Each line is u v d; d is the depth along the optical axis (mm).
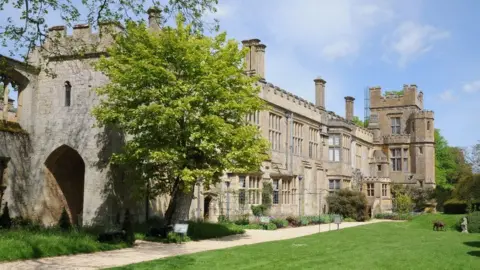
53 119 21797
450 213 36812
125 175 20812
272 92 31719
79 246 13992
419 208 46875
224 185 26453
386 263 12617
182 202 18703
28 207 21562
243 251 14336
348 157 41875
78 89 21484
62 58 21734
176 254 14047
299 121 35688
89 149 20875
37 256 12492
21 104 22141
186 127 16969
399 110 52500
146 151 17219
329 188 39938
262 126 30047
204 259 12539
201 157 18234
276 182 31766
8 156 20875
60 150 21656
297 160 34719
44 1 15031
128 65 17188
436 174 61312
